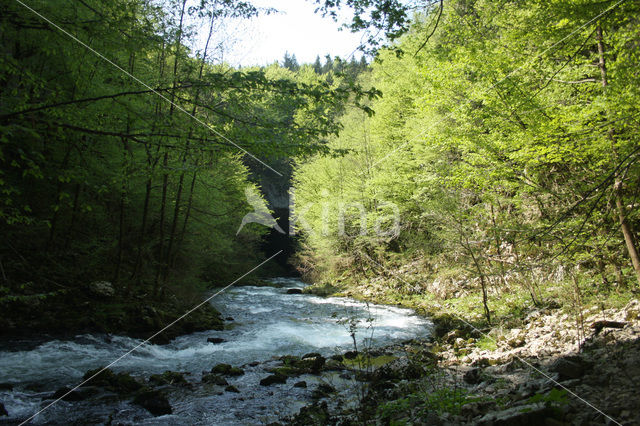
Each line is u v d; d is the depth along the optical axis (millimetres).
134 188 11727
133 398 6270
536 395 3695
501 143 8297
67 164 8570
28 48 7488
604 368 4715
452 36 8484
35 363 7605
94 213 11883
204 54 11336
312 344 10500
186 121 7219
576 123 7008
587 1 6176
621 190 7070
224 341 10672
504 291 12961
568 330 7547
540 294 10812
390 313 15023
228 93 6980
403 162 18234
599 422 3271
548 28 7016
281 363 8633
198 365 8492
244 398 6449
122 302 10992
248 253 28422
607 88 6148
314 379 7457
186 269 14641
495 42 8234
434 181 11805
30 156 7754
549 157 7617
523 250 10234
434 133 9633
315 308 16531
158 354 9203
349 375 7535
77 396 6184
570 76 7922
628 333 6281
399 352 9336
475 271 11523
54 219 10820
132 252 13625
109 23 5621
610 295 8836
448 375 6457
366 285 21297
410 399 5020
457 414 4121
